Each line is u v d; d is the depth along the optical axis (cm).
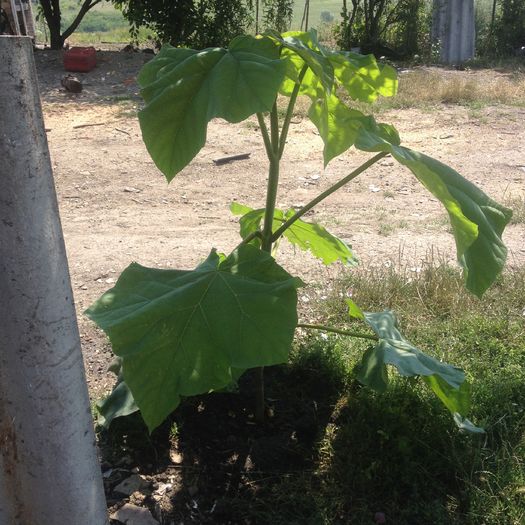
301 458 305
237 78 225
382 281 471
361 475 291
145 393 226
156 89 235
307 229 333
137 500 281
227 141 895
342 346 390
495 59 1516
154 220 647
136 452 306
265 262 249
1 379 185
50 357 182
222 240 593
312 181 765
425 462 300
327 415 335
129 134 918
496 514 275
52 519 200
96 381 372
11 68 160
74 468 196
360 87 306
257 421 325
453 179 271
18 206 169
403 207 686
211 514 278
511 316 444
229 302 236
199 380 227
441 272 477
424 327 425
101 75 1256
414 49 1565
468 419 326
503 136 937
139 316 231
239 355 229
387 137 281
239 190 736
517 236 587
